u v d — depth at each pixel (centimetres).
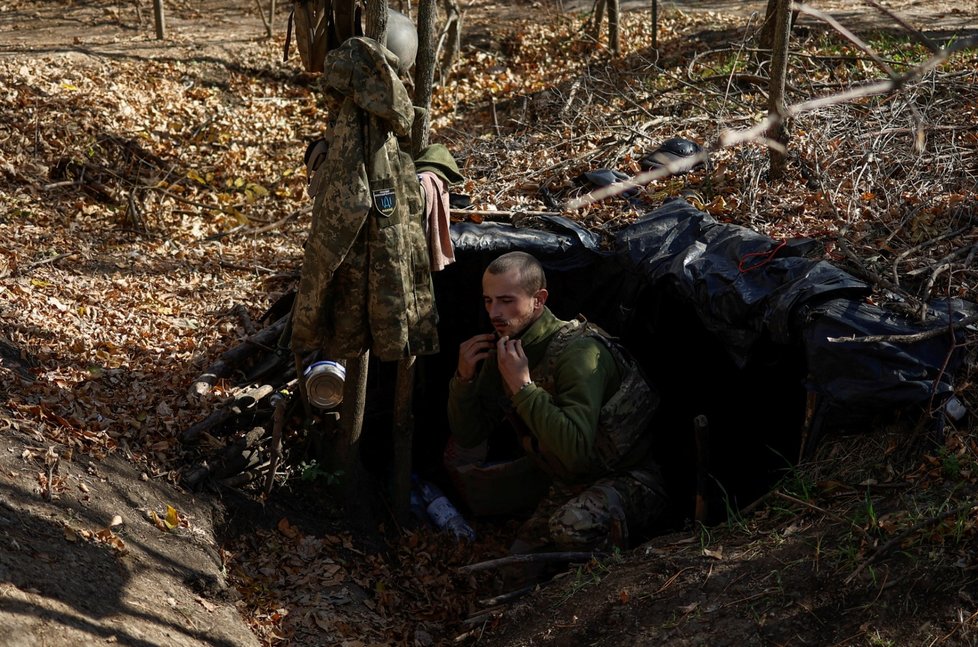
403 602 383
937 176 488
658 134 629
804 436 362
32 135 683
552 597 345
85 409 383
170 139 741
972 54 752
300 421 423
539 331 390
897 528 303
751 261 405
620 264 450
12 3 1076
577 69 917
